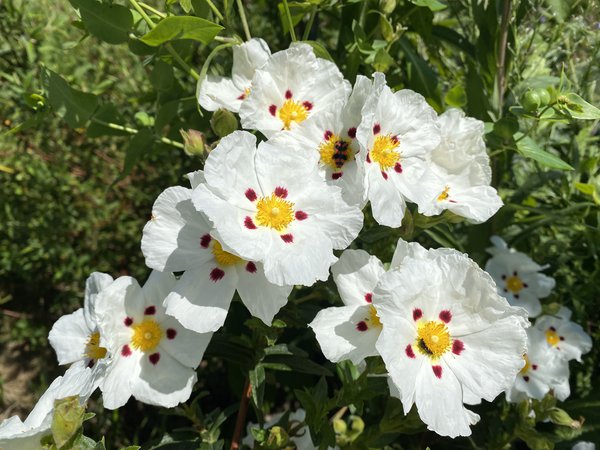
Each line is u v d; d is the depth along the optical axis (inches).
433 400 9.5
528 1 15.3
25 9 19.0
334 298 12.6
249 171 9.9
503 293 15.1
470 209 11.0
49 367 22.8
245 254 9.0
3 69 19.8
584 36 15.1
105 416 18.9
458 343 10.1
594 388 15.8
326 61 11.5
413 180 10.9
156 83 14.2
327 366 15.4
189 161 21.2
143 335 10.7
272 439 11.4
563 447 15.1
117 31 13.2
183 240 10.0
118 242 22.7
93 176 22.6
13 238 21.6
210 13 13.6
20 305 23.6
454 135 11.9
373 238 11.8
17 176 20.9
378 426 12.9
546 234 17.5
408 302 9.6
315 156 10.2
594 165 15.6
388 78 15.7
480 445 15.1
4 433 9.2
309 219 9.9
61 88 13.8
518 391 13.9
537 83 15.2
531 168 17.3
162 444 12.3
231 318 16.1
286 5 12.9
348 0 14.2
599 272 16.3
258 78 11.1
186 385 10.6
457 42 16.5
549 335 15.2
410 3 15.4
